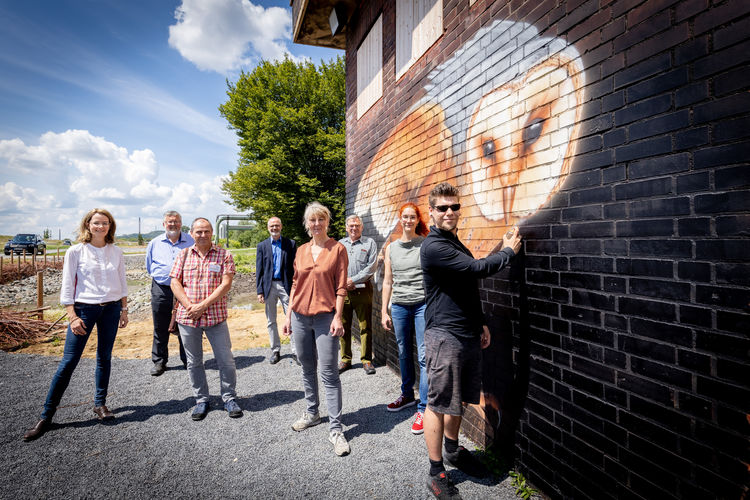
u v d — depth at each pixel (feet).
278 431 9.84
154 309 14.03
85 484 7.57
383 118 15.52
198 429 9.95
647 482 5.06
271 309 15.58
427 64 11.82
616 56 5.49
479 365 7.20
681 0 4.60
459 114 9.98
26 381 13.35
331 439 9.07
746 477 3.98
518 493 7.27
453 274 6.89
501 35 8.27
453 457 7.93
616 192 5.49
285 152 56.80
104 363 10.43
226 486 7.52
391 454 8.71
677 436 4.69
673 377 4.73
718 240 4.21
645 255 5.07
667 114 4.76
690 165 4.50
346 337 14.84
